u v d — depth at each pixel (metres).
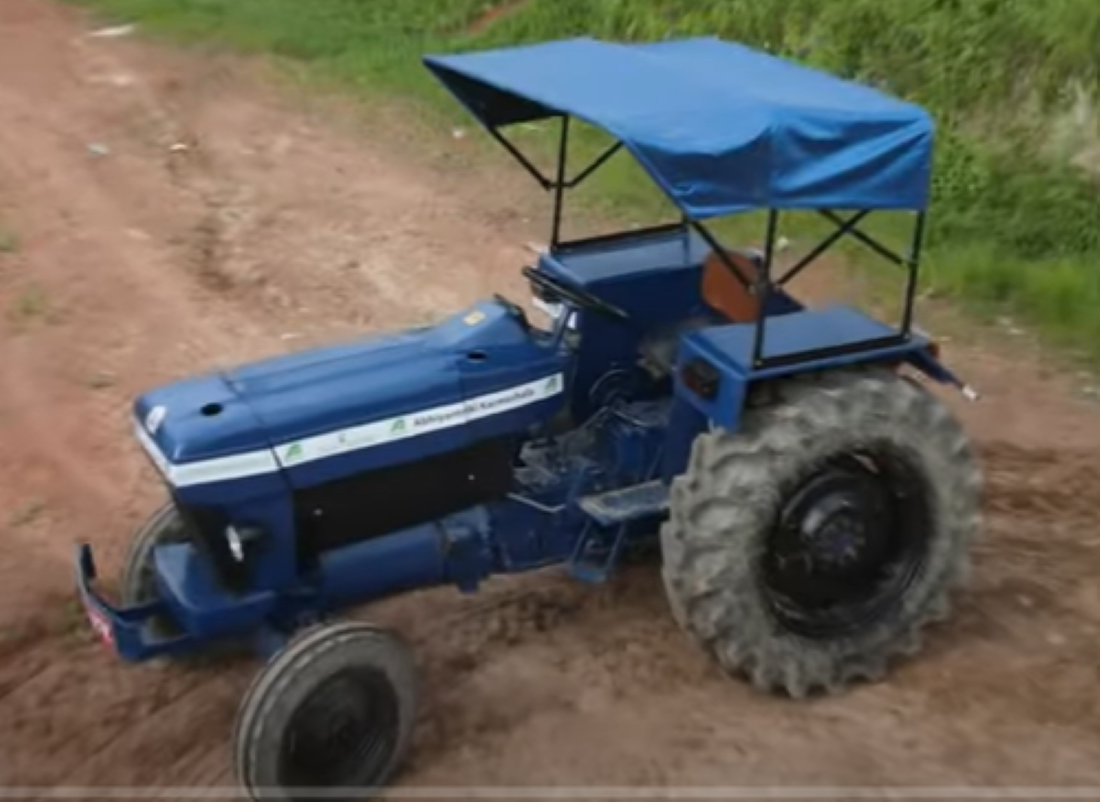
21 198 11.84
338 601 5.96
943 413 6.16
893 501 6.25
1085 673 6.32
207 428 5.49
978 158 12.18
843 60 13.67
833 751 5.84
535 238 11.38
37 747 5.95
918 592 6.30
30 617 6.73
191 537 5.78
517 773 5.74
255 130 13.59
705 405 5.96
